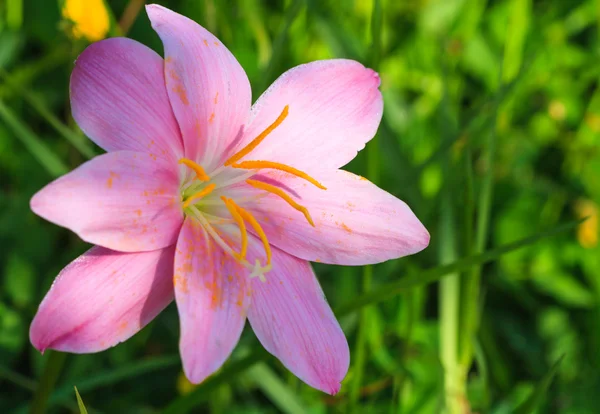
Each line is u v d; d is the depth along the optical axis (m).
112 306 0.31
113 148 0.32
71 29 0.38
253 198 0.34
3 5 0.44
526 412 0.36
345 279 0.41
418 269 0.43
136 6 0.43
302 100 0.34
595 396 0.42
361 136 0.34
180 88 0.32
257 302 0.32
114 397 0.41
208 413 0.41
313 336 0.32
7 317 0.40
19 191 0.43
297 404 0.39
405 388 0.41
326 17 0.43
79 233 0.31
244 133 0.34
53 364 0.34
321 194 0.34
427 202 0.42
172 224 0.32
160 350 0.42
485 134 0.44
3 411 0.41
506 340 0.44
